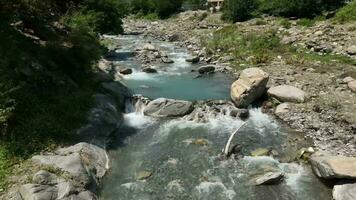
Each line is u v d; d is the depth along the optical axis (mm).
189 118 20328
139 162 16141
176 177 15016
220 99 22797
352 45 30062
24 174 13375
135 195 13883
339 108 20016
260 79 21406
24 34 23156
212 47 36625
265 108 21203
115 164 16000
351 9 39375
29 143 15055
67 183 12969
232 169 15500
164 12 72375
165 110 20797
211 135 18484
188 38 44625
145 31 55156
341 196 12938
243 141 17688
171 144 17688
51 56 21578
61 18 30703
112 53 34688
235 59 32250
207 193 13961
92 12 35219
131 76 27625
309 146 17000
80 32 26141
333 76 25359
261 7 52688
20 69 18125
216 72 29156
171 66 30984
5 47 18750
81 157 14836
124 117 20734
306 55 30781
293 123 19297
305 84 24000
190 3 91062
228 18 53938
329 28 35062
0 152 14297
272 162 15906
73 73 21781
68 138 16312
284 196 13664
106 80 23438
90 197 13062
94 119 18172
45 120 16594
